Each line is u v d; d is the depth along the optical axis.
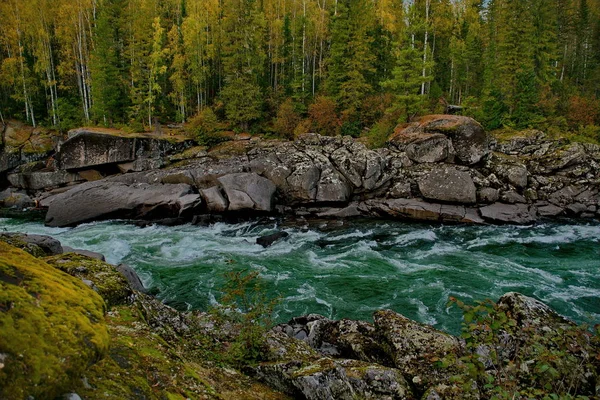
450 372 6.24
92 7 46.78
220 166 27.92
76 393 2.65
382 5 57.09
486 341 4.52
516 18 40.75
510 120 36.28
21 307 2.59
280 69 52.81
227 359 6.15
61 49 44.59
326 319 9.24
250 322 6.88
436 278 15.38
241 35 42.19
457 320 11.96
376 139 31.72
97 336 2.86
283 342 7.07
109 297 5.80
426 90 44.38
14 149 36.47
